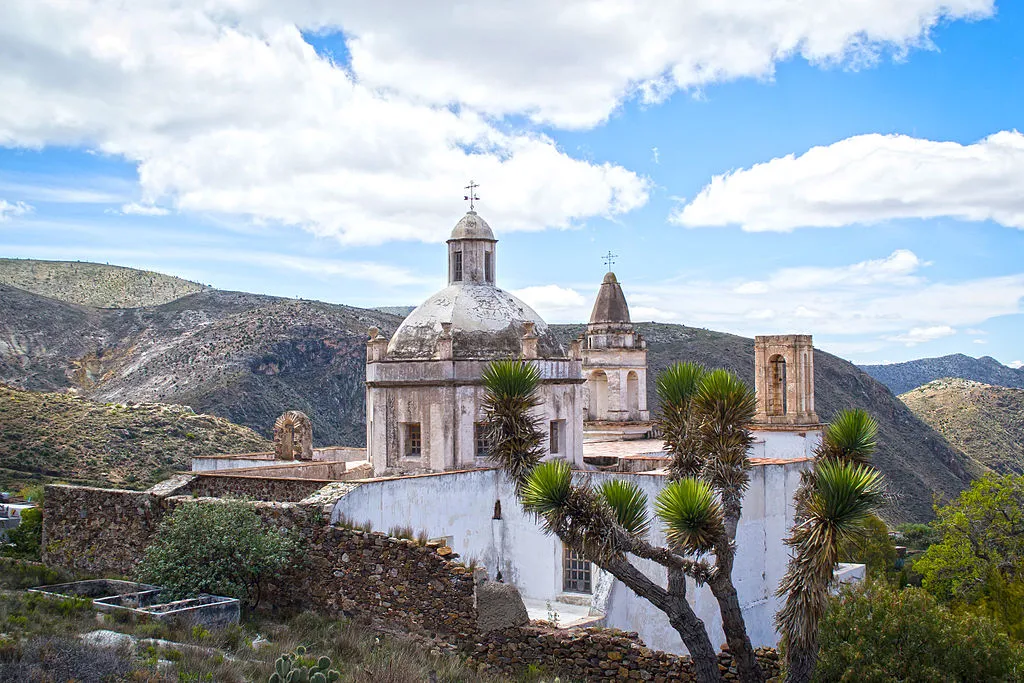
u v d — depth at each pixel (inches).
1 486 2363.4
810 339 2127.2
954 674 747.4
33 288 6855.3
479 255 1462.8
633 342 2201.0
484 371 880.9
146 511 1166.3
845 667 748.0
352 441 4790.8
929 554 1936.5
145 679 666.8
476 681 829.8
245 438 3430.1
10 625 775.1
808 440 2074.3
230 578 1007.6
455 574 936.9
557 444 1412.4
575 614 1162.0
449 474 1203.2
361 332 5644.7
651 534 1165.7
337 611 999.0
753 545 1273.4
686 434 832.9
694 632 778.2
